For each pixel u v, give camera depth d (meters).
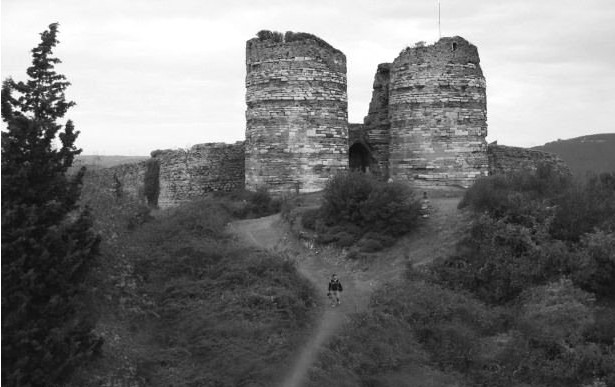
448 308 29.14
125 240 33.47
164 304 30.53
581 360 26.22
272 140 46.09
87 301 26.72
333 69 46.84
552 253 31.44
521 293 30.42
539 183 36.84
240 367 25.33
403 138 48.09
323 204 39.72
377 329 27.58
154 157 58.00
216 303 29.81
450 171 47.03
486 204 35.34
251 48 47.03
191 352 27.20
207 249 34.00
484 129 48.28
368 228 37.38
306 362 25.45
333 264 35.75
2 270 21.86
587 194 35.41
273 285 31.12
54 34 24.23
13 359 21.70
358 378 25.34
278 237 39.59
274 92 46.00
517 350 27.02
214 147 54.66
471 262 32.38
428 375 26.00
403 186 38.03
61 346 22.33
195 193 54.25
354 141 52.03
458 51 47.25
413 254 34.62
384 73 52.94
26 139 23.44
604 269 30.83
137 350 27.03
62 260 23.39
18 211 22.67
